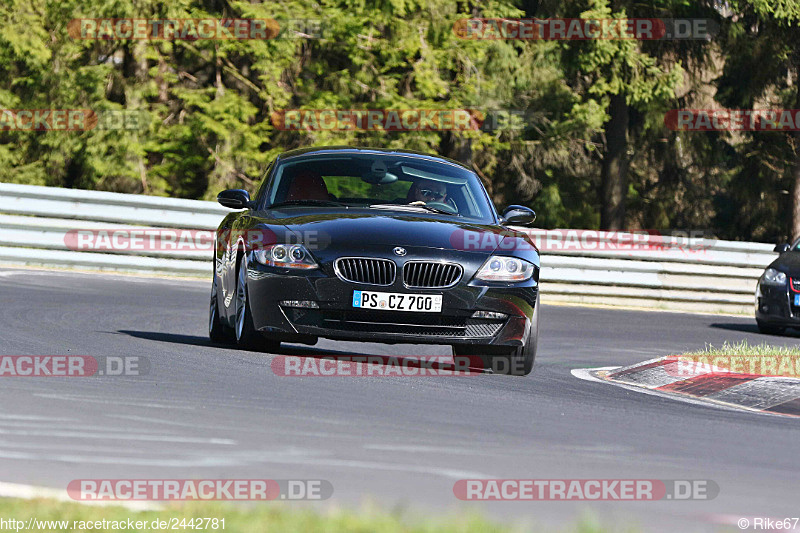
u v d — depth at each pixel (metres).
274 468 16.28
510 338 29.55
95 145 92.12
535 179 122.75
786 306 54.34
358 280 28.81
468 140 107.62
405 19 99.75
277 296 29.16
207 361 28.44
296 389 24.55
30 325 35.09
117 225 60.81
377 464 16.98
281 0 94.31
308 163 33.84
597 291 68.62
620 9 112.25
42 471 15.36
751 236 141.25
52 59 94.75
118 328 37.22
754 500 16.05
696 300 70.62
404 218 30.89
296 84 100.25
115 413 20.20
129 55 97.94
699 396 30.72
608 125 126.56
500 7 104.38
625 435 21.44
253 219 31.33
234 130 94.19
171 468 15.94
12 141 98.06
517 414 23.19
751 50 124.81
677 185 137.88
